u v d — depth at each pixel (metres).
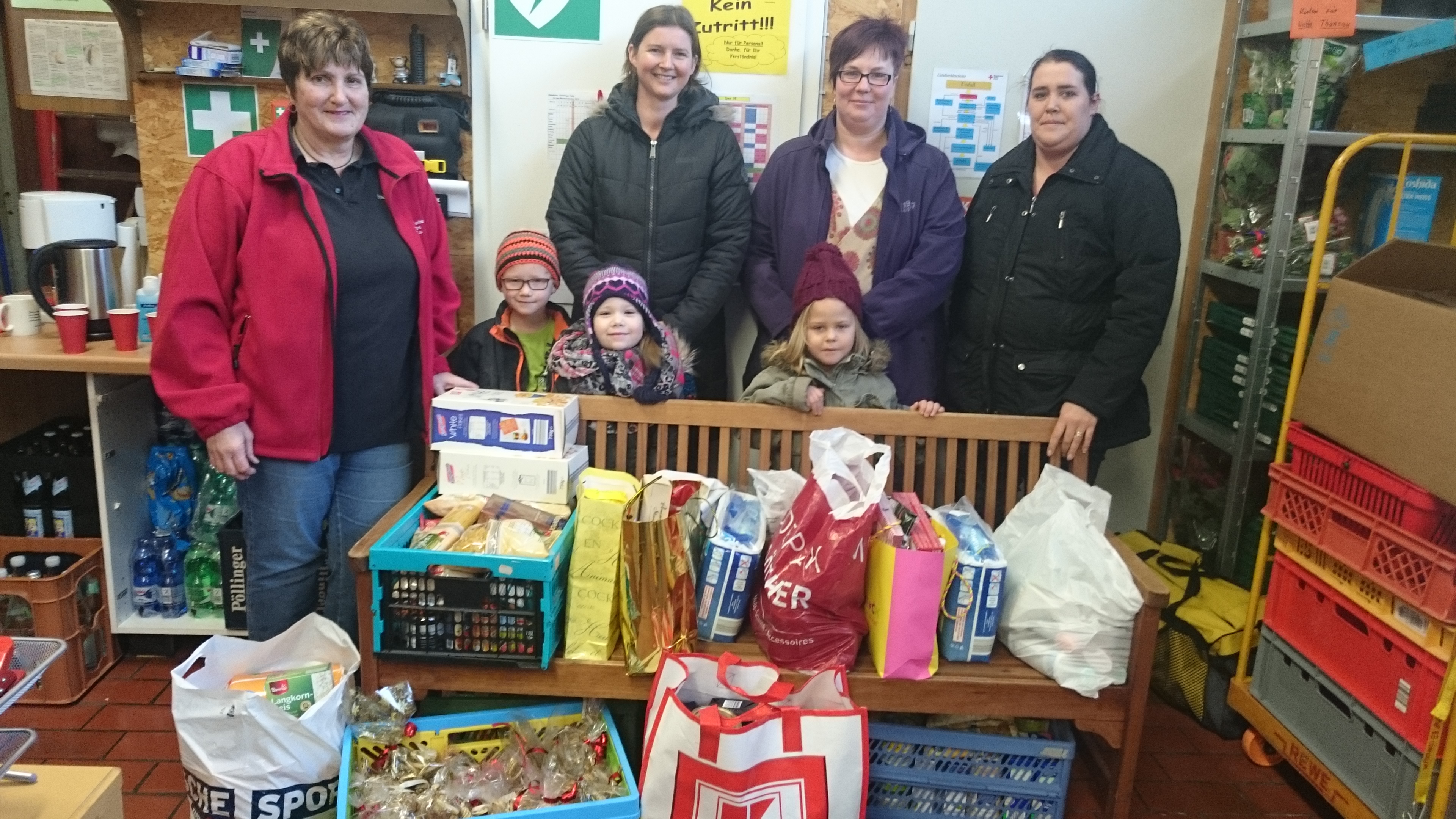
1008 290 2.39
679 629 1.89
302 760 1.74
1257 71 2.64
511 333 2.41
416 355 2.11
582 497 1.89
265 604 2.05
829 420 2.21
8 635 2.36
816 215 2.41
